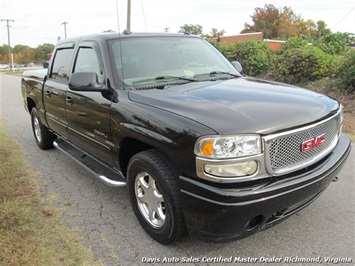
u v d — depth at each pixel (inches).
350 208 142.0
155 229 120.0
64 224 134.3
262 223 100.3
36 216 139.7
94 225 133.8
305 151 105.2
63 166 200.2
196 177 98.0
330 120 116.7
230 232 97.6
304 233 125.0
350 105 340.2
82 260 112.3
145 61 145.3
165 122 105.6
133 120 117.3
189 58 159.0
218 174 94.0
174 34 169.8
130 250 117.9
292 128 100.7
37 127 236.7
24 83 241.4
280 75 476.7
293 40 516.7
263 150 95.7
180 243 120.5
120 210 145.9
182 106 108.3
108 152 138.3
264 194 94.2
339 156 119.7
